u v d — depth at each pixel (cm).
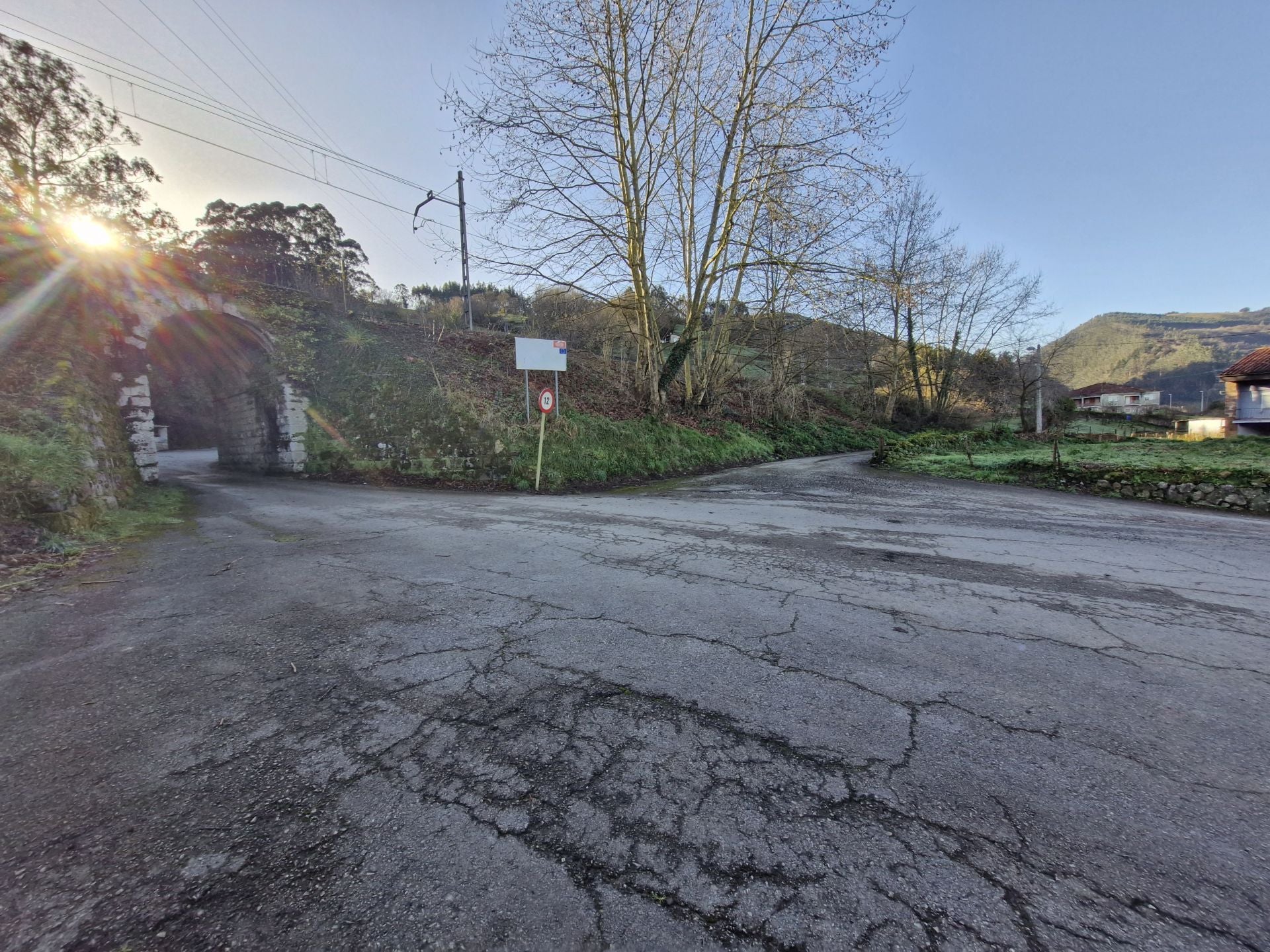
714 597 373
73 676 254
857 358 3056
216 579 412
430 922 128
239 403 1498
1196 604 374
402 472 1160
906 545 553
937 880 141
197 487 1066
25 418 639
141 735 205
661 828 159
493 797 171
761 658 275
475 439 1144
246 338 1304
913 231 2814
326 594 374
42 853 148
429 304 2931
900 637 308
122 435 985
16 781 178
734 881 140
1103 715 226
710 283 1533
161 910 131
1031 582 423
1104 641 306
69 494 558
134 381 1056
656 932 126
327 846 151
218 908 132
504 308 2820
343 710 224
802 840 154
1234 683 257
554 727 211
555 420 1233
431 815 163
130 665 266
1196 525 686
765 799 171
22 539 480
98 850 149
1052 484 1054
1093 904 135
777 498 929
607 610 344
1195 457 1290
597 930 126
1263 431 2547
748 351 2309
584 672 258
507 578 415
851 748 199
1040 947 124
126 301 1038
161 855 148
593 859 147
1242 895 137
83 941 123
